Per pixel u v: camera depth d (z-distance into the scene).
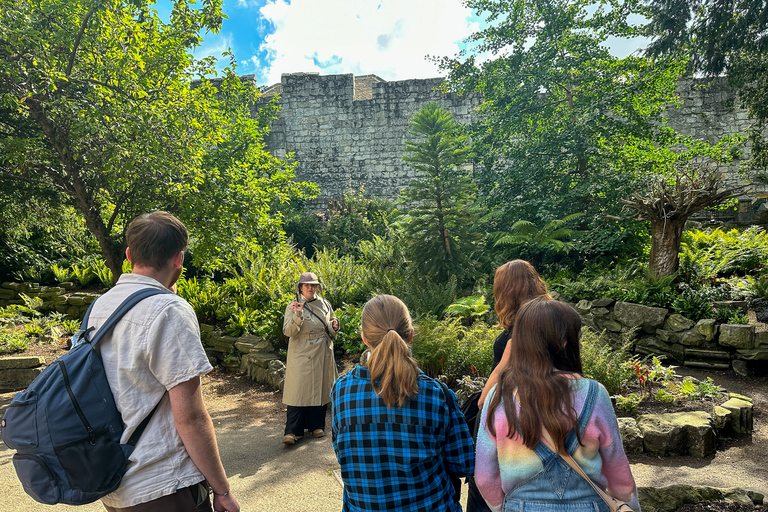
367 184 20.38
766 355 6.39
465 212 10.68
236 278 10.88
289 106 20.70
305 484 4.03
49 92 7.09
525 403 1.49
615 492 1.56
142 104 7.37
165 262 1.82
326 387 5.11
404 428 1.76
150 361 1.58
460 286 10.33
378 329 1.94
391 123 20.20
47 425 1.46
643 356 7.49
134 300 1.65
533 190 11.84
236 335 9.03
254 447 4.99
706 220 13.55
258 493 3.90
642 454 4.40
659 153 12.12
